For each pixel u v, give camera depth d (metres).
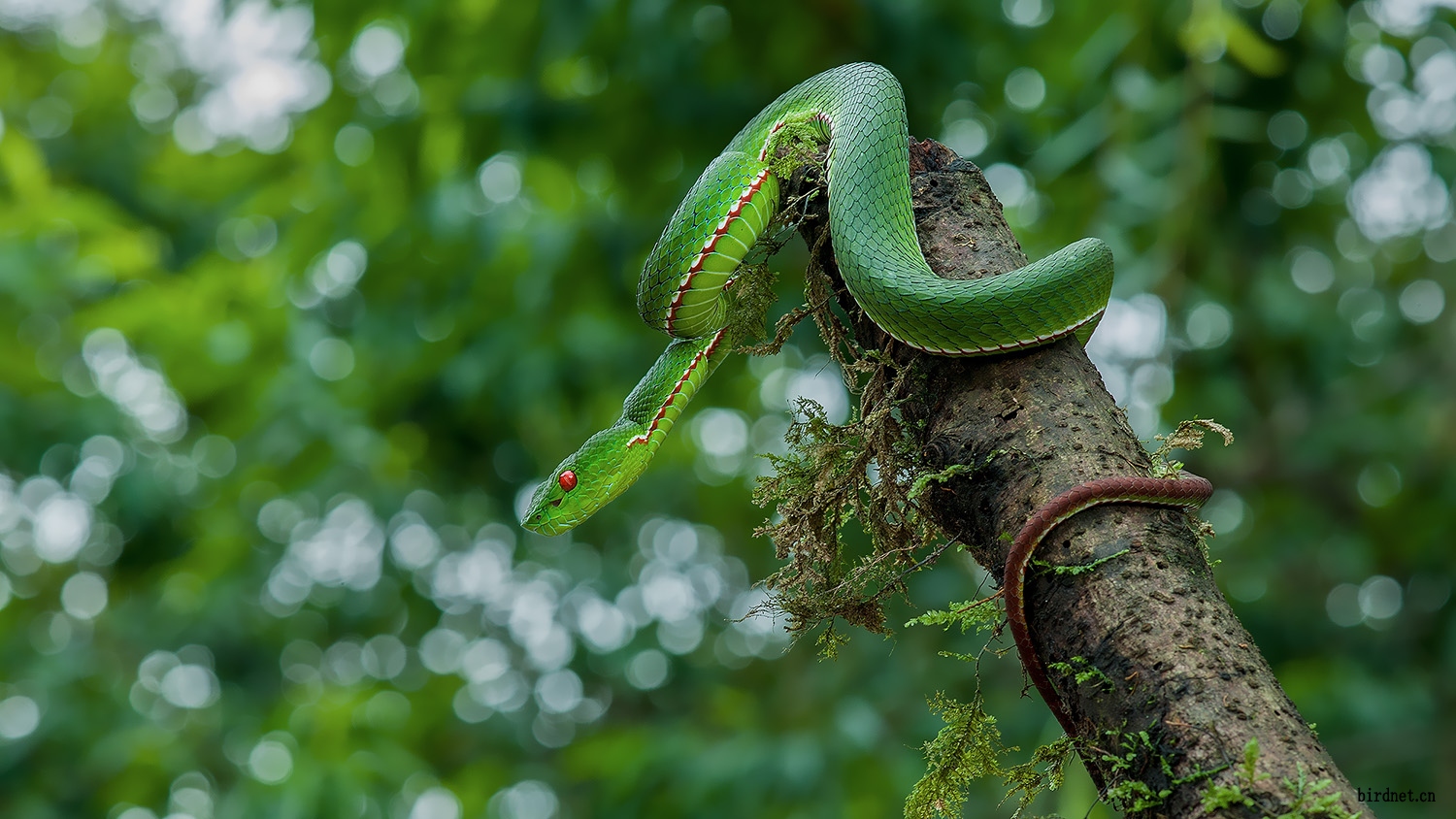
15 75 12.98
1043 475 2.31
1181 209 6.45
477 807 9.41
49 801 10.05
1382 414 9.51
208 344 9.17
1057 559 2.18
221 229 10.88
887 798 7.88
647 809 8.43
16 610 11.71
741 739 8.22
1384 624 9.91
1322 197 7.97
